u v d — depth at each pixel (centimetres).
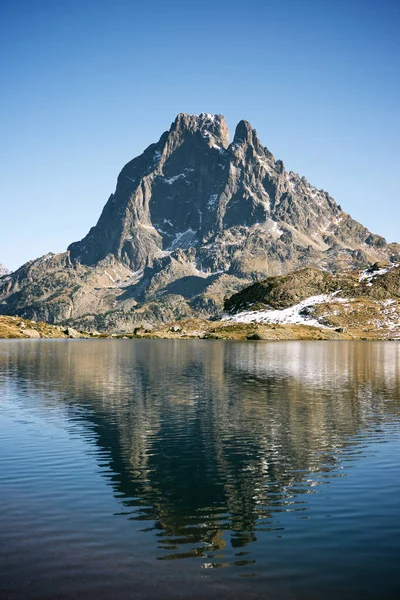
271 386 6906
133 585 1838
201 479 2988
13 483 2894
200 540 2192
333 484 2905
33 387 6650
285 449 3622
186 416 4744
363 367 10025
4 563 1978
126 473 3081
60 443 3747
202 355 13600
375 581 1873
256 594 1788
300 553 2083
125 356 12988
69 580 1862
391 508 2545
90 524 2345
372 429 4228
